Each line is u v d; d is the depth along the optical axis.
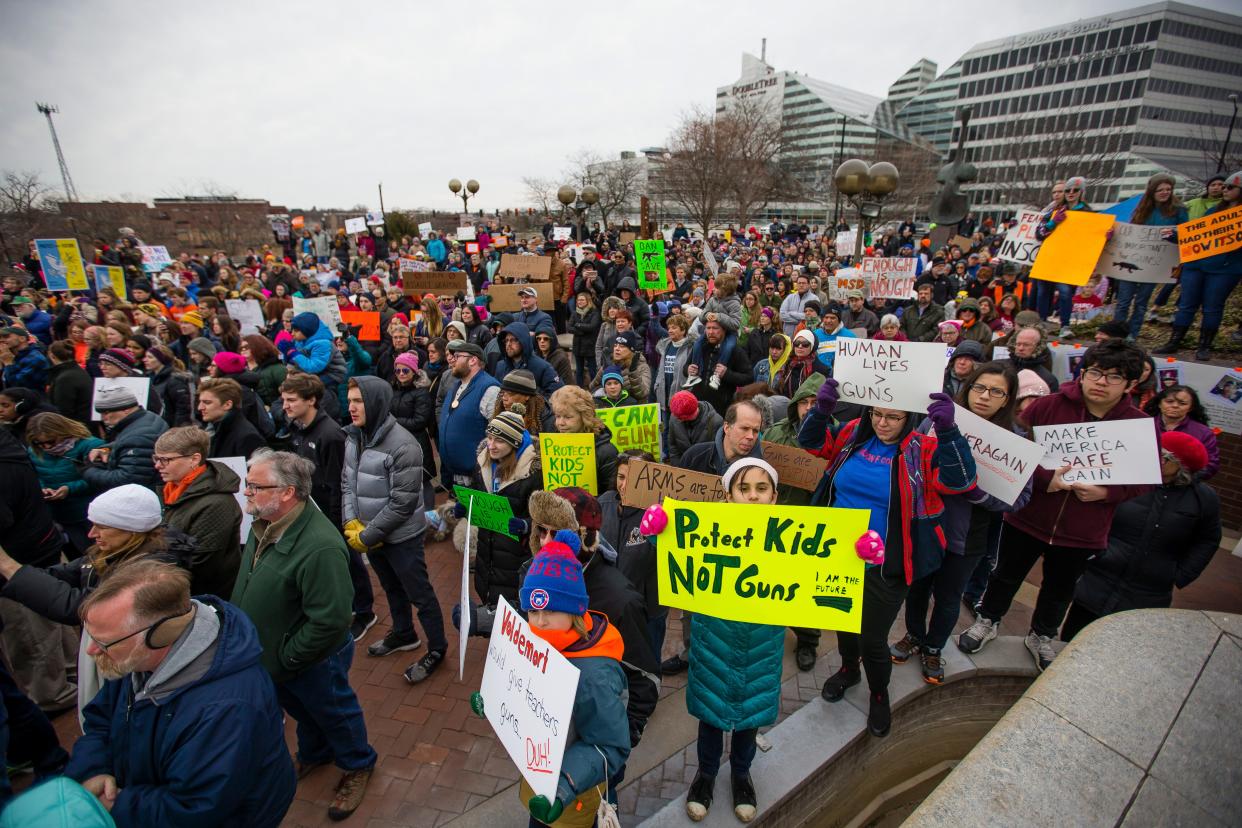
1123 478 3.43
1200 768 2.02
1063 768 1.99
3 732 2.54
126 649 2.00
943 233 16.38
